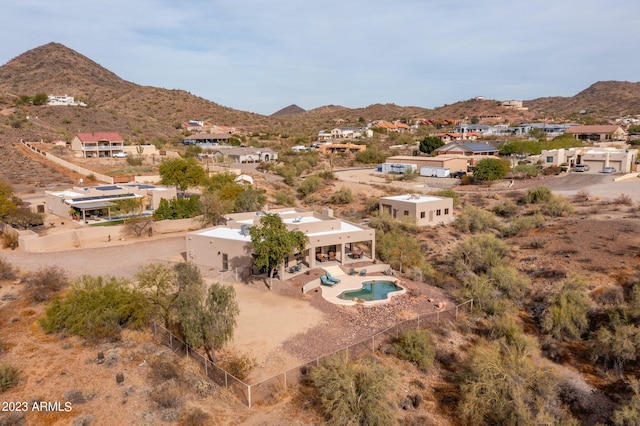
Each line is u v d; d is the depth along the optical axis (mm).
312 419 21266
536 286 39125
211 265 41719
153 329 28734
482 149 121250
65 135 124375
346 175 106812
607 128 142125
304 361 26359
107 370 23984
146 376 23578
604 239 45688
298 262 42250
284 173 99500
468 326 32438
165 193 65125
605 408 24781
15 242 47188
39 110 154375
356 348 27828
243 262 39594
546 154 103500
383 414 21016
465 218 58844
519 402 22500
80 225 55906
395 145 158250
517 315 35250
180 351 26172
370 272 41469
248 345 28000
